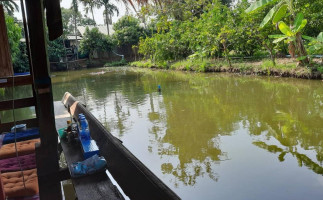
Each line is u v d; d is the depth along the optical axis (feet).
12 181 10.57
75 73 91.30
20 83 11.44
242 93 35.06
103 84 56.80
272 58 46.29
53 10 9.32
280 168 15.62
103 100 39.17
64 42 119.03
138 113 29.86
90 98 41.63
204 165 16.72
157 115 28.37
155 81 53.93
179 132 22.76
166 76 59.93
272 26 45.29
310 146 18.20
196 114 27.48
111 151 11.89
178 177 15.61
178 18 50.90
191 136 21.62
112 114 30.35
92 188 9.56
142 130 24.03
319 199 12.66
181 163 17.25
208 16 58.49
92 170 10.38
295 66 41.88
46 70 9.60
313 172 14.93
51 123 10.03
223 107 29.19
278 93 32.89
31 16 9.13
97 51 117.80
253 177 14.93
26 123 15.08
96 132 15.03
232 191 13.82
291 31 37.91
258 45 51.85
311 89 33.06
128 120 27.43
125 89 47.55
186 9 50.65
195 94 37.37
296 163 16.05
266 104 28.76
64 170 10.62
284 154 17.28
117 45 115.55
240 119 24.75
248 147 18.67
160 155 18.62
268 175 15.01
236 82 43.14
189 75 57.47
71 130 13.28
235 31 50.96
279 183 14.17
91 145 11.98
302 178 14.46
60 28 9.59
